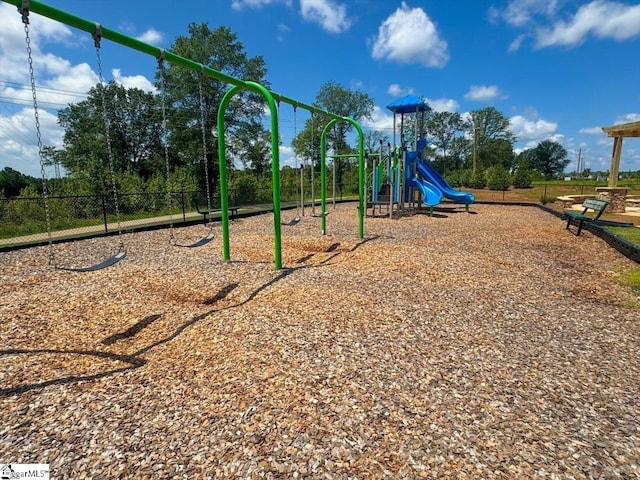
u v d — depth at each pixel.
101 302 3.61
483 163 49.41
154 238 7.86
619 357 2.48
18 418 1.86
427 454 1.59
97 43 3.22
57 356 2.54
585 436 1.71
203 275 4.45
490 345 2.63
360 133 7.05
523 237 7.35
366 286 3.91
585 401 1.99
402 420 1.81
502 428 1.76
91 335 2.88
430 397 2.00
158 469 1.51
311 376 2.19
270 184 23.42
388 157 11.52
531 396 2.03
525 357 2.46
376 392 2.04
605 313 3.29
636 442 1.68
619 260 5.38
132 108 28.22
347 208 14.87
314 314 3.12
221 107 4.95
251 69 24.08
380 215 11.76
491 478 1.46
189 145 23.20
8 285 4.31
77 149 27.28
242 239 7.13
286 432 1.72
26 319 3.20
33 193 14.85
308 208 14.95
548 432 1.74
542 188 28.33
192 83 22.67
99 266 3.37
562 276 4.51
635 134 11.90
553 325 3.01
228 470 1.50
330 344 2.59
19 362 2.45
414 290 3.81
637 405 1.96
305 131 29.75
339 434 1.71
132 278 4.38
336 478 1.46
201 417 1.84
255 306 3.35
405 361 2.38
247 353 2.48
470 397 2.01
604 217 9.84
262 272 4.55
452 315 3.17
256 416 1.84
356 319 3.03
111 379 2.22
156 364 2.40
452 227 8.86
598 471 1.50
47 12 2.74
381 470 1.50
